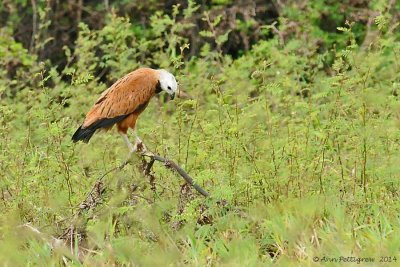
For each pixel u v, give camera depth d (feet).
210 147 48.06
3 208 46.85
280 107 57.93
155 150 49.29
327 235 41.19
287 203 44.01
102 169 49.37
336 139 48.62
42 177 48.06
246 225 43.65
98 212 44.24
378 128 47.91
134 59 73.67
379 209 43.78
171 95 50.78
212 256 41.14
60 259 42.42
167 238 42.93
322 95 49.90
